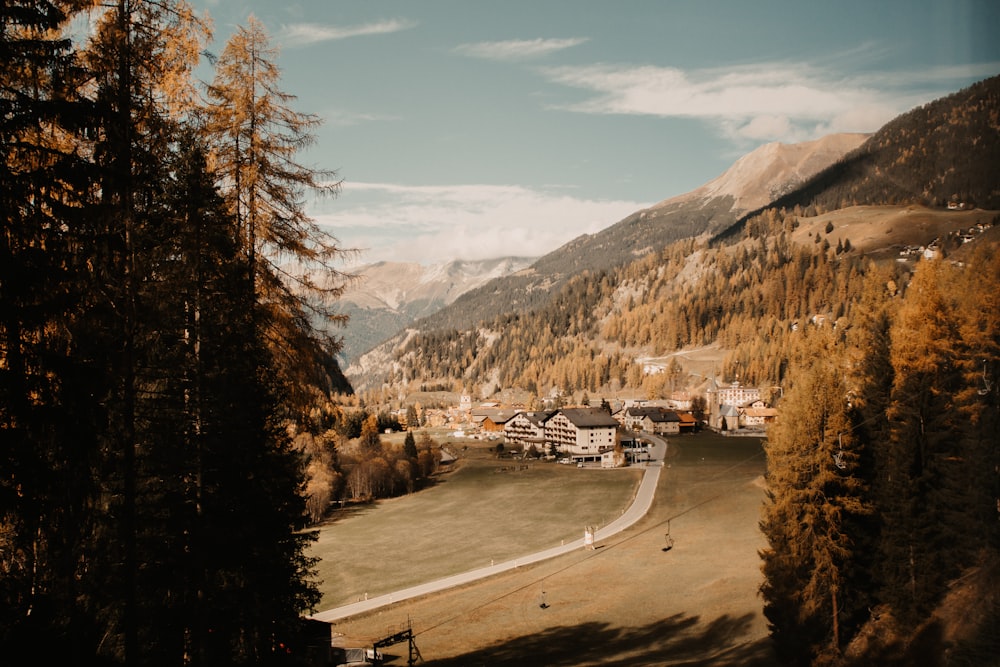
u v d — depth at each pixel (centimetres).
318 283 2389
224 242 2130
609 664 3878
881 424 2594
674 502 9306
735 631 4131
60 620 1753
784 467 3009
